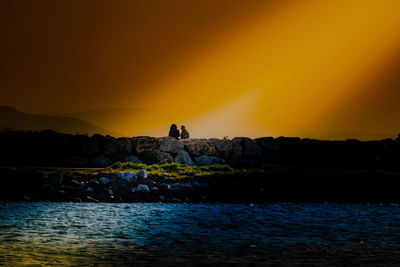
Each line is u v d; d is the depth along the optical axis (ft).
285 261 29.04
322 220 47.32
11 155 78.13
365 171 80.64
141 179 65.05
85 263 28.04
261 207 58.08
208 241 35.53
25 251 31.01
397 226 43.68
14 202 57.57
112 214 49.21
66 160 79.10
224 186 67.67
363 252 31.86
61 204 56.65
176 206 57.62
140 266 27.53
